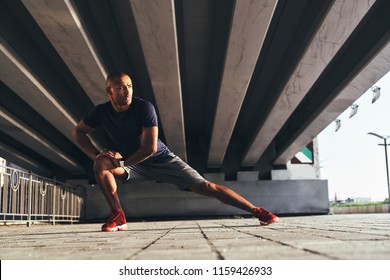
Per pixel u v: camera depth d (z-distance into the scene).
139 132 4.48
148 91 15.75
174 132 17.61
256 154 22.03
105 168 4.59
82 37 9.76
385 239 2.62
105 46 11.87
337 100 13.73
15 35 10.60
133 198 24.02
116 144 4.65
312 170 24.86
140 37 9.99
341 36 9.95
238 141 24.73
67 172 24.30
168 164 4.71
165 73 11.80
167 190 24.08
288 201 24.30
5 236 4.78
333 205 39.78
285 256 1.74
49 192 14.42
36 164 22.02
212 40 12.23
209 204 23.95
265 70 14.24
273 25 11.45
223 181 24.23
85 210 22.34
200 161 24.42
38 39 11.56
